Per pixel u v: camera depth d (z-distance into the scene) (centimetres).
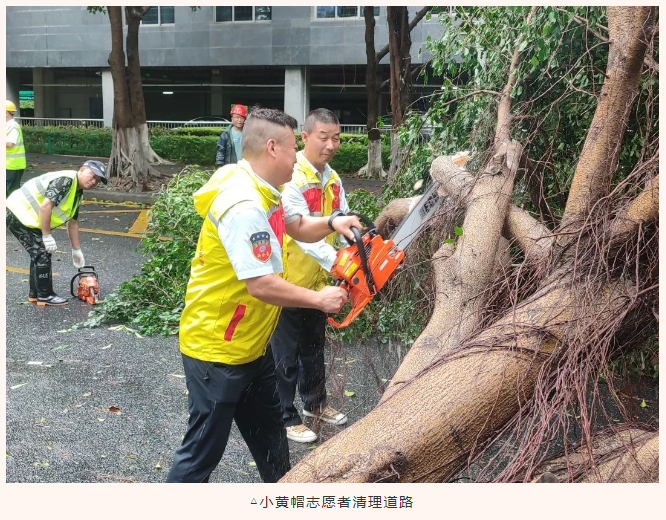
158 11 2375
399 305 391
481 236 332
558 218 406
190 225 559
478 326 295
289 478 231
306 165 343
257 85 2698
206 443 252
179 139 1980
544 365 258
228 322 242
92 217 1071
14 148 900
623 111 323
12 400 382
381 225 461
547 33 366
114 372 428
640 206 292
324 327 354
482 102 442
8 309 557
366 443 232
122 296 561
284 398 346
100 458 319
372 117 1492
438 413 239
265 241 228
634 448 244
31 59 2588
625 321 285
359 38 2167
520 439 271
